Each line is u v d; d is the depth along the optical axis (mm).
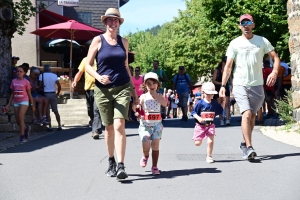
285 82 17281
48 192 6141
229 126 14469
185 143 10477
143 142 7188
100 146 10297
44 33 21672
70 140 11633
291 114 13000
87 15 32375
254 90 8188
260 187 6207
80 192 6117
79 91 23875
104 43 6730
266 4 20344
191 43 48094
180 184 6453
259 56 8180
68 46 23094
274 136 11383
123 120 6645
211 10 23297
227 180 6637
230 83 14852
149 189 6211
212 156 8664
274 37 20797
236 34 21953
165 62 58656
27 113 14414
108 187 6359
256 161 7965
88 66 6707
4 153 9484
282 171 7129
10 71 14555
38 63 24578
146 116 7109
